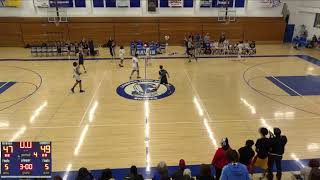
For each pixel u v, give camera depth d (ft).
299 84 53.21
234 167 16.88
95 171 28.09
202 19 91.45
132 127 36.99
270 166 25.53
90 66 65.82
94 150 31.81
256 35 93.91
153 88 51.11
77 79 48.42
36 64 67.62
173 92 49.26
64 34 89.04
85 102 45.11
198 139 34.04
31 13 87.56
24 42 88.53
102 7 88.43
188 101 45.37
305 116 40.14
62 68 64.13
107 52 80.79
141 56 76.02
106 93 48.85
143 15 90.22
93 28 88.99
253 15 92.89
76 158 30.32
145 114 40.78
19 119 39.29
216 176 23.48
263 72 60.90
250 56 75.77
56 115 40.52
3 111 41.83
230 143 33.04
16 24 86.89
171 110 42.11
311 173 14.46
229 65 66.64
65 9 87.71
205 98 46.62
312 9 85.81
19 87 51.85
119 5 88.33
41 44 84.48
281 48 85.92
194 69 63.26
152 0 88.43
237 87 51.75
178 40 92.32
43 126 37.27
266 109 42.42
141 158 30.30
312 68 63.93
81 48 70.74
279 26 93.30
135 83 53.83
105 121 38.68
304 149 31.91
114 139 34.06
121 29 89.76
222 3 90.12
